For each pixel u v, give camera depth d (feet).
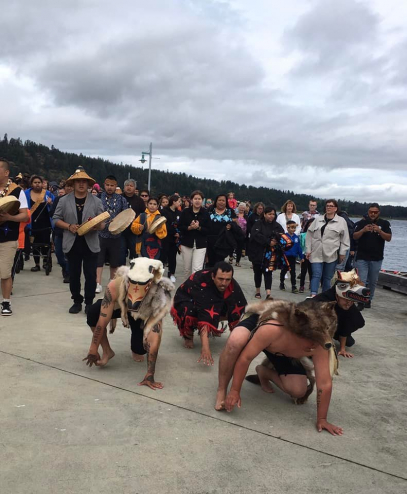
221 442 10.03
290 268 28.22
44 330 17.31
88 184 19.88
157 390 12.56
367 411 12.21
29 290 24.48
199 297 14.62
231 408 11.19
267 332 10.64
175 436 10.16
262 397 12.72
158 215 27.89
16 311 19.88
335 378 14.52
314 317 10.12
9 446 9.33
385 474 9.22
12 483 8.18
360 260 26.71
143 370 13.98
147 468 8.87
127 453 9.34
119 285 12.61
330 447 10.16
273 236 26.05
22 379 12.71
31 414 10.74
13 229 18.56
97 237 19.69
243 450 9.76
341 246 25.80
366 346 18.24
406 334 20.47
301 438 10.47
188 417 11.10
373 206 26.27
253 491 8.38
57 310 20.48
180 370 14.24
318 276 25.98
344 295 15.23
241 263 43.83
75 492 8.05
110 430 10.23
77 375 13.24
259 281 27.12
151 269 12.19
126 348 16.01
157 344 12.73
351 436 10.74
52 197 34.12
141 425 10.55
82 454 9.21
